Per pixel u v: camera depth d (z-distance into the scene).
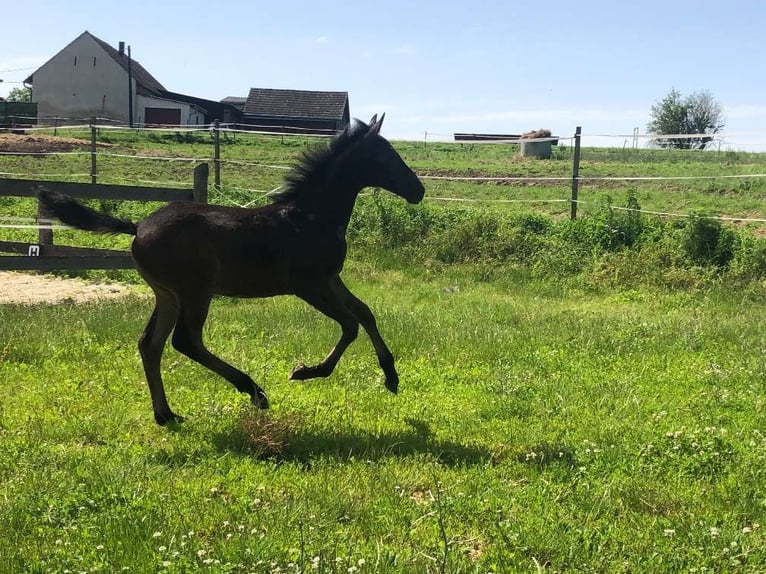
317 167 5.82
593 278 12.59
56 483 4.24
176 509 3.97
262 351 7.45
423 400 6.15
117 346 7.54
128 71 54.75
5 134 34.09
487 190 22.72
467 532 3.85
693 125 50.97
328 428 5.38
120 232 5.55
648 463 4.75
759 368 6.90
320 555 3.44
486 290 12.10
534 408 5.93
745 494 4.27
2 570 3.34
